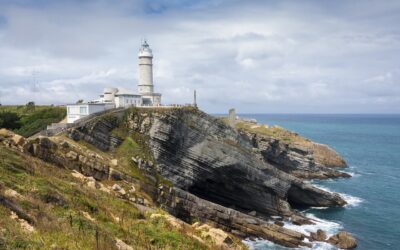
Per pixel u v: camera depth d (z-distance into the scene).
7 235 18.38
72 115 80.06
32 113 94.06
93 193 35.81
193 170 71.56
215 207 59.56
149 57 96.25
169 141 69.56
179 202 58.81
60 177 38.59
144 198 50.12
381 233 60.75
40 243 18.86
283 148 102.00
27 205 23.94
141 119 71.12
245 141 82.88
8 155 37.38
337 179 102.69
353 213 72.00
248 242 55.78
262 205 74.25
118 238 23.72
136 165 63.06
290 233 57.25
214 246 29.11
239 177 73.81
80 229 22.53
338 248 54.00
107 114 70.12
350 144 189.88
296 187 78.62
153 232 27.34
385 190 89.88
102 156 60.19
